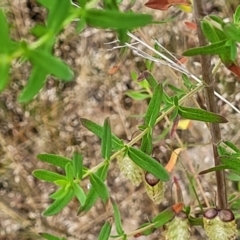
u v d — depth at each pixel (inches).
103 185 11.6
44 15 27.2
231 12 24.5
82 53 27.0
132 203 24.8
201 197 20.7
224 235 12.9
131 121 26.0
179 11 24.0
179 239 13.3
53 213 11.4
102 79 26.7
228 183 20.3
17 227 26.2
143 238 23.1
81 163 11.4
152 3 12.4
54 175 11.5
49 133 27.5
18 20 26.8
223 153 13.3
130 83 26.2
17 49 7.9
